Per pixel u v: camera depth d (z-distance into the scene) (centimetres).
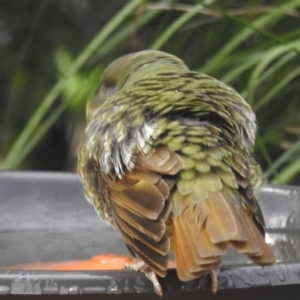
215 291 534
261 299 568
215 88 664
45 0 1154
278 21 1070
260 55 971
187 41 1152
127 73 762
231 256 751
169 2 989
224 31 1098
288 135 1102
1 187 845
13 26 1309
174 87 660
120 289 529
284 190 811
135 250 544
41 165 1427
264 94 1022
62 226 837
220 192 565
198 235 533
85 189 718
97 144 647
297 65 1043
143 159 586
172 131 600
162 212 551
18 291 519
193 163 579
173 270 554
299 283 552
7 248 771
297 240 769
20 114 1301
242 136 635
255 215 571
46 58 1302
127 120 625
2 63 1307
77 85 1155
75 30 1318
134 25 989
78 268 676
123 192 578
